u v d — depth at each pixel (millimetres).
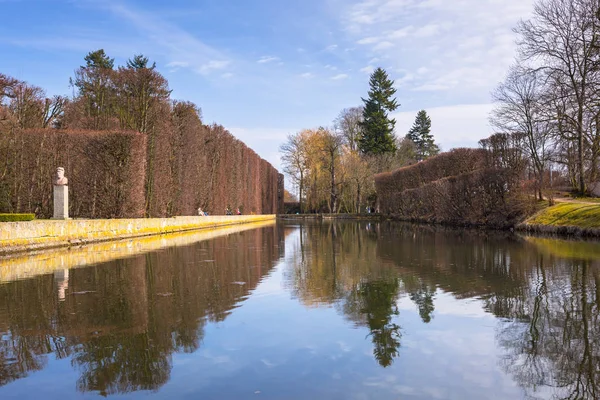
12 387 4133
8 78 27594
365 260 12656
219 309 6938
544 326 5852
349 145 68438
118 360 4773
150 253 14672
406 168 44875
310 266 11570
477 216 27906
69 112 33031
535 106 25156
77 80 31969
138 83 26453
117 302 7414
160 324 6098
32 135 24859
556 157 29766
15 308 7012
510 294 7762
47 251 15219
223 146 39188
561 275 9453
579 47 23297
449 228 28234
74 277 9859
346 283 9055
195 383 4172
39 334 5695
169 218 26219
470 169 33844
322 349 5082
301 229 30953
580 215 20875
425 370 4457
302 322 6180
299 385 4113
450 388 4039
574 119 24656
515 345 5152
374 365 4598
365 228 31422
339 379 4250
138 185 23234
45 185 25047
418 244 17375
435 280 9266
